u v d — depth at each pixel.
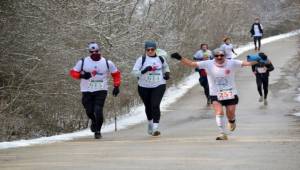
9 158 14.73
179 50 42.44
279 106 30.44
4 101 25.02
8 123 24.03
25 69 25.25
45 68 25.47
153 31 34.62
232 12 63.91
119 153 14.70
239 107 30.56
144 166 12.27
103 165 12.61
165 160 13.03
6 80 25.83
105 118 27.06
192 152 14.27
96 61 19.80
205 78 32.03
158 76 19.98
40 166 12.86
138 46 30.00
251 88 38.31
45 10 25.38
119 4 28.69
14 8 25.09
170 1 38.94
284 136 17.72
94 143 17.72
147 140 18.09
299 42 68.88
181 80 45.41
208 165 12.08
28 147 17.33
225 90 17.41
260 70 31.42
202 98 35.91
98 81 19.77
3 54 25.12
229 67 17.41
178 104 33.50
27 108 25.44
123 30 29.66
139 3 35.91
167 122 25.64
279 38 78.12
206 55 31.95
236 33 70.62
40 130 25.17
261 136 17.97
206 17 50.88
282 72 45.16
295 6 92.75
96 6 27.48
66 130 25.94
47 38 25.56
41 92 25.25
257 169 11.38
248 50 63.66
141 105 33.69
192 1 45.22
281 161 12.30
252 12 80.94
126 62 28.66
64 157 14.32
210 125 23.42
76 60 26.22
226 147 15.09
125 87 29.89
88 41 26.91
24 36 25.33
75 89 25.81
